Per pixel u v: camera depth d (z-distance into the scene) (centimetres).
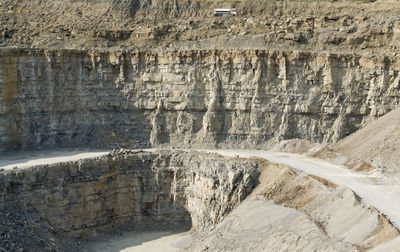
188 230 5584
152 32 6831
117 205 5619
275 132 6222
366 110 6069
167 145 6300
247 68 6212
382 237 3372
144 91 6397
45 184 5041
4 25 6888
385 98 6012
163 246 5191
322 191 4228
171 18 7588
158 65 6378
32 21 7181
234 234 4334
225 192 5128
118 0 7725
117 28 7088
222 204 5138
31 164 5166
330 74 6084
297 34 6538
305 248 3594
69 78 6238
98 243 5300
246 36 6669
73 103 6269
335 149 5622
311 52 6147
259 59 6159
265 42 6550
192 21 7169
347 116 6116
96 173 5353
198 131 6338
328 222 3841
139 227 5703
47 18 7369
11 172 4834
